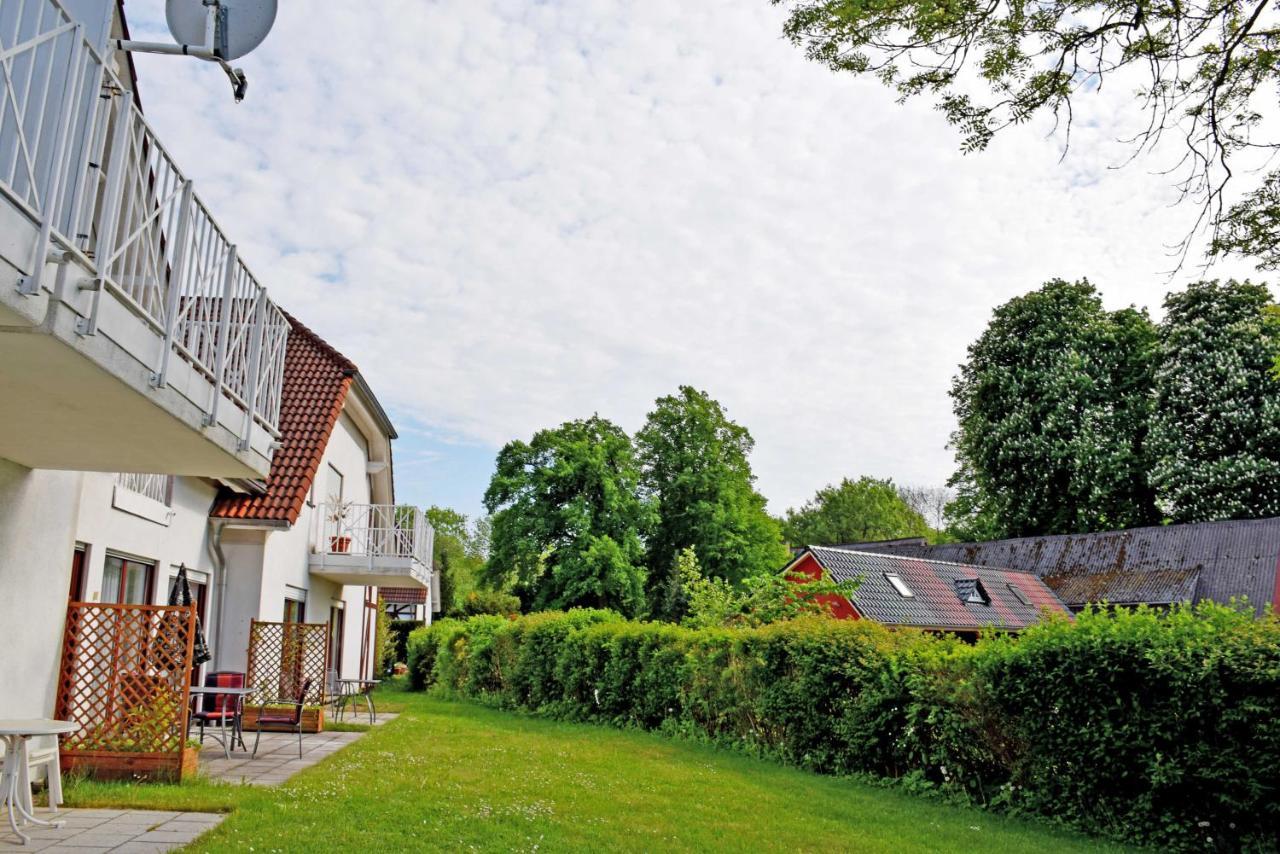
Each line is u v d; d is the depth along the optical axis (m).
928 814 9.93
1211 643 8.79
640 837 7.71
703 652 15.70
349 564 19.06
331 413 18.14
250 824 7.04
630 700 17.70
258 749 12.01
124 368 5.35
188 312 6.33
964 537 44.97
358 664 24.81
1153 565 34.00
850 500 75.00
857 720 12.26
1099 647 9.52
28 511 8.03
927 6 6.54
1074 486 35.44
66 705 8.69
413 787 9.29
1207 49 6.87
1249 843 8.35
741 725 14.79
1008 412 37.75
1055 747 9.88
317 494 19.42
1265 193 7.29
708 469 46.38
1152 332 36.22
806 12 6.87
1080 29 6.71
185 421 6.37
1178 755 8.83
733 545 45.28
